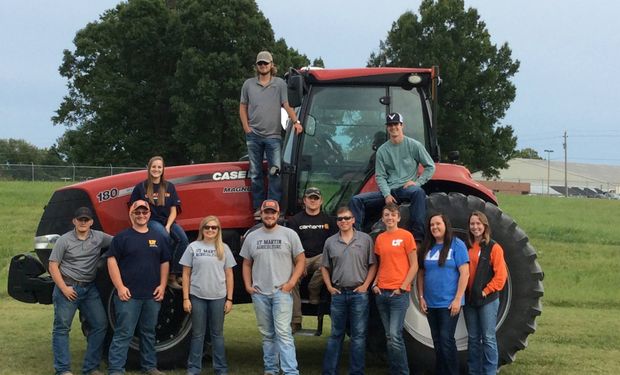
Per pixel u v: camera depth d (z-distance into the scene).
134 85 41.00
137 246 6.79
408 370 6.68
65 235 6.89
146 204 6.78
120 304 6.79
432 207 7.00
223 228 7.52
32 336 8.84
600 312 11.40
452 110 41.34
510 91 42.44
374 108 7.48
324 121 7.47
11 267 7.52
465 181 7.26
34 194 27.88
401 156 6.93
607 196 77.50
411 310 7.00
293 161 7.43
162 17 41.31
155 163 7.05
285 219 7.30
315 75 7.44
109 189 7.61
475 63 42.06
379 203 7.15
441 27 43.03
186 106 37.59
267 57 7.39
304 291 7.33
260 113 7.39
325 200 7.41
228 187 7.57
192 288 6.80
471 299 6.53
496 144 41.50
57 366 6.86
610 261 16.52
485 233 6.54
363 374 6.73
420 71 7.45
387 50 43.97
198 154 37.75
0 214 22.41
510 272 6.96
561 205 31.61
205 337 7.21
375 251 6.65
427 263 6.58
